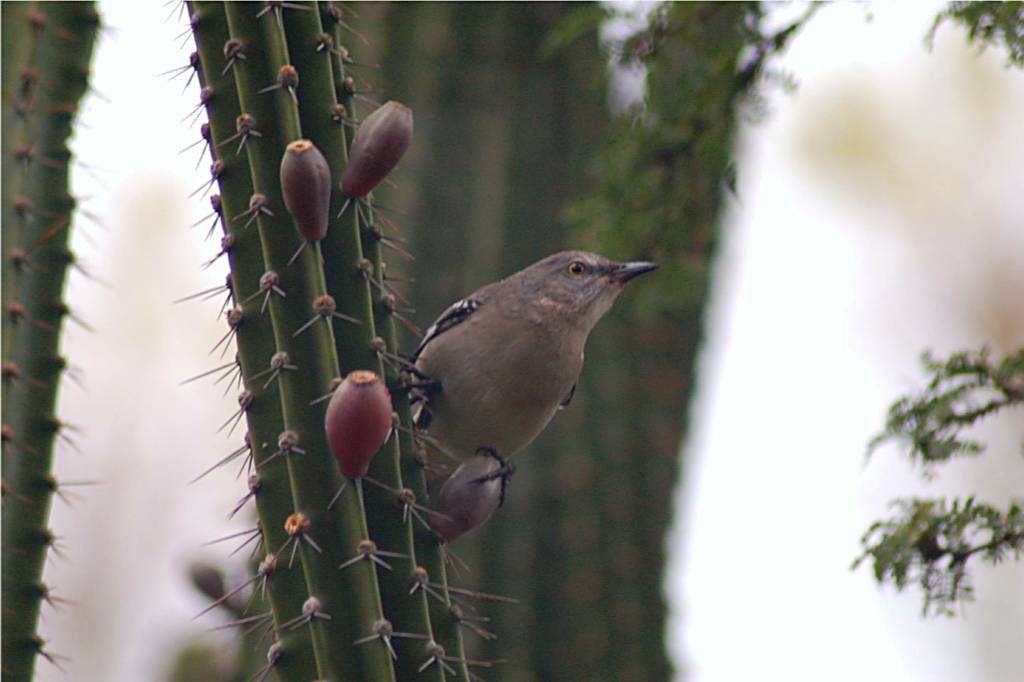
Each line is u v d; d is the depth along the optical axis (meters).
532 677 13.31
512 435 10.19
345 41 14.36
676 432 14.69
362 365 6.74
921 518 8.09
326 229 6.52
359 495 6.29
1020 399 8.25
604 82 12.41
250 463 6.77
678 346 15.03
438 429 10.09
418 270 13.85
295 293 6.48
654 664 13.78
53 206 9.08
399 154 6.75
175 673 13.12
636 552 13.99
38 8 9.26
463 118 14.33
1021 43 8.65
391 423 6.34
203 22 6.72
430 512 7.00
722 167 11.55
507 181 14.32
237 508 6.45
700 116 11.19
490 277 13.93
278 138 6.55
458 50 14.45
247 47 6.58
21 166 9.08
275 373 6.43
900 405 8.52
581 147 14.65
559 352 10.24
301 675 6.29
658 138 11.41
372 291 6.96
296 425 6.37
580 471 13.90
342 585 6.24
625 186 11.83
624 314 14.39
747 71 10.90
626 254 12.20
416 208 14.02
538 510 13.72
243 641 11.63
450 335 10.04
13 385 8.73
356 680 6.16
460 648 6.82
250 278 6.59
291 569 6.36
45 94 9.20
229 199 6.65
